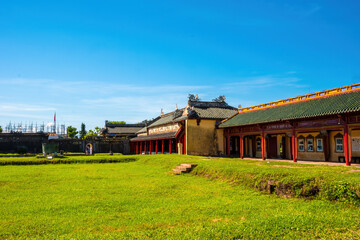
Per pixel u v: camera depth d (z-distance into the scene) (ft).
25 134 191.31
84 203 42.22
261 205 40.11
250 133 112.68
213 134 139.44
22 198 45.83
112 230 30.42
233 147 144.15
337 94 87.51
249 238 25.32
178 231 27.50
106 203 42.16
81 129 350.23
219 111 148.05
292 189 44.11
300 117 85.10
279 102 110.22
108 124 281.95
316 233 26.00
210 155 137.39
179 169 77.41
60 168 92.43
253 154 129.18
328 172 46.98
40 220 33.91
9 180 64.90
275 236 25.54
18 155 154.71
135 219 34.14
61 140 197.16
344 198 37.65
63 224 32.42
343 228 27.17
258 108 121.80
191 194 48.91
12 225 32.04
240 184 55.16
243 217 34.53
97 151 205.77
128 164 107.04
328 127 79.97
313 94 95.91
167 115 203.41
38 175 74.02
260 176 51.29
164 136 157.58
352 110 70.54
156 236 26.00
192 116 134.51
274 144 117.19
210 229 27.61
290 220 29.50
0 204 41.78
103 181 63.46
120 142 213.66
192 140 135.13
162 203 42.19
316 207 36.91
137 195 48.16
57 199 45.01
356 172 46.52
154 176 71.36
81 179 66.64
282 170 51.34
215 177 63.57
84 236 26.63
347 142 74.49
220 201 43.29
